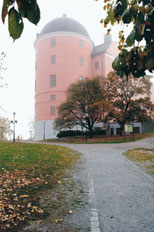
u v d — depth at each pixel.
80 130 39.72
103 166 8.73
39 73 45.47
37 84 45.84
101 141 27.33
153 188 5.41
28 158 10.77
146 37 1.37
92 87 32.53
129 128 27.06
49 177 6.81
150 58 1.44
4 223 3.40
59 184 5.90
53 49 44.19
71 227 3.23
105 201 4.44
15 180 6.39
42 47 45.41
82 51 45.69
